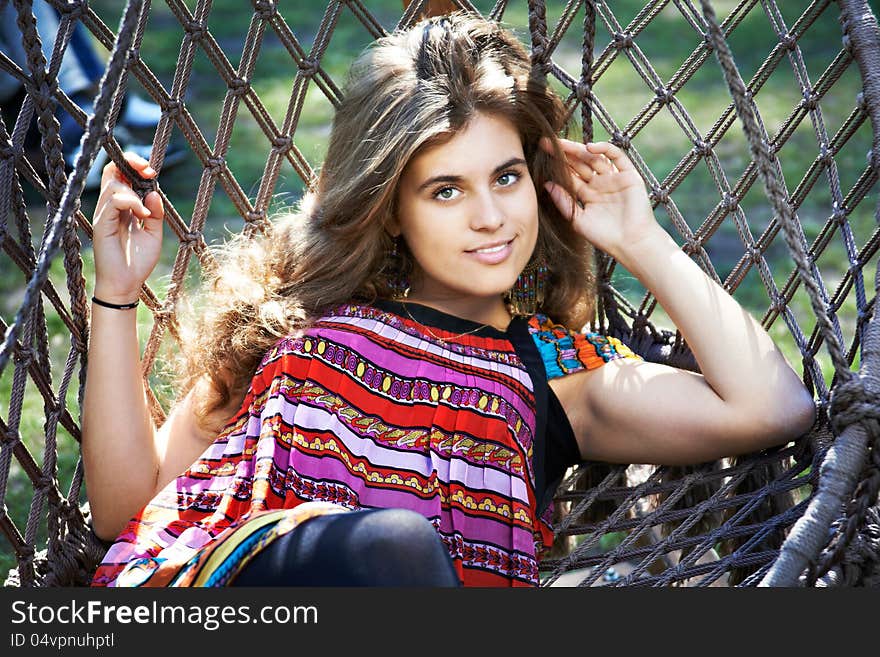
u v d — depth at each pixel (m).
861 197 1.91
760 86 2.00
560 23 1.98
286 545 1.31
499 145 1.66
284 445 1.59
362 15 2.01
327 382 1.65
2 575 2.46
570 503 2.14
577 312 2.04
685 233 2.05
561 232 1.94
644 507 2.20
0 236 1.59
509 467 1.66
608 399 1.77
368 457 1.62
